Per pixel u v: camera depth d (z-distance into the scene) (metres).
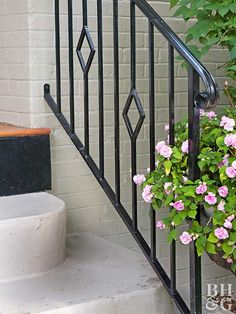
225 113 2.85
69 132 2.96
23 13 3.06
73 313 2.34
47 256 2.67
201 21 3.02
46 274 2.65
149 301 2.51
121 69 3.34
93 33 3.23
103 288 2.50
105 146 3.31
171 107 2.37
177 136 2.57
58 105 3.04
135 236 2.57
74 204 3.22
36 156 3.00
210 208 2.29
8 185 2.94
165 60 3.47
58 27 3.01
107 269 2.72
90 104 3.25
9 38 3.19
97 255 2.92
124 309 2.45
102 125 2.75
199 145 2.27
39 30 3.06
